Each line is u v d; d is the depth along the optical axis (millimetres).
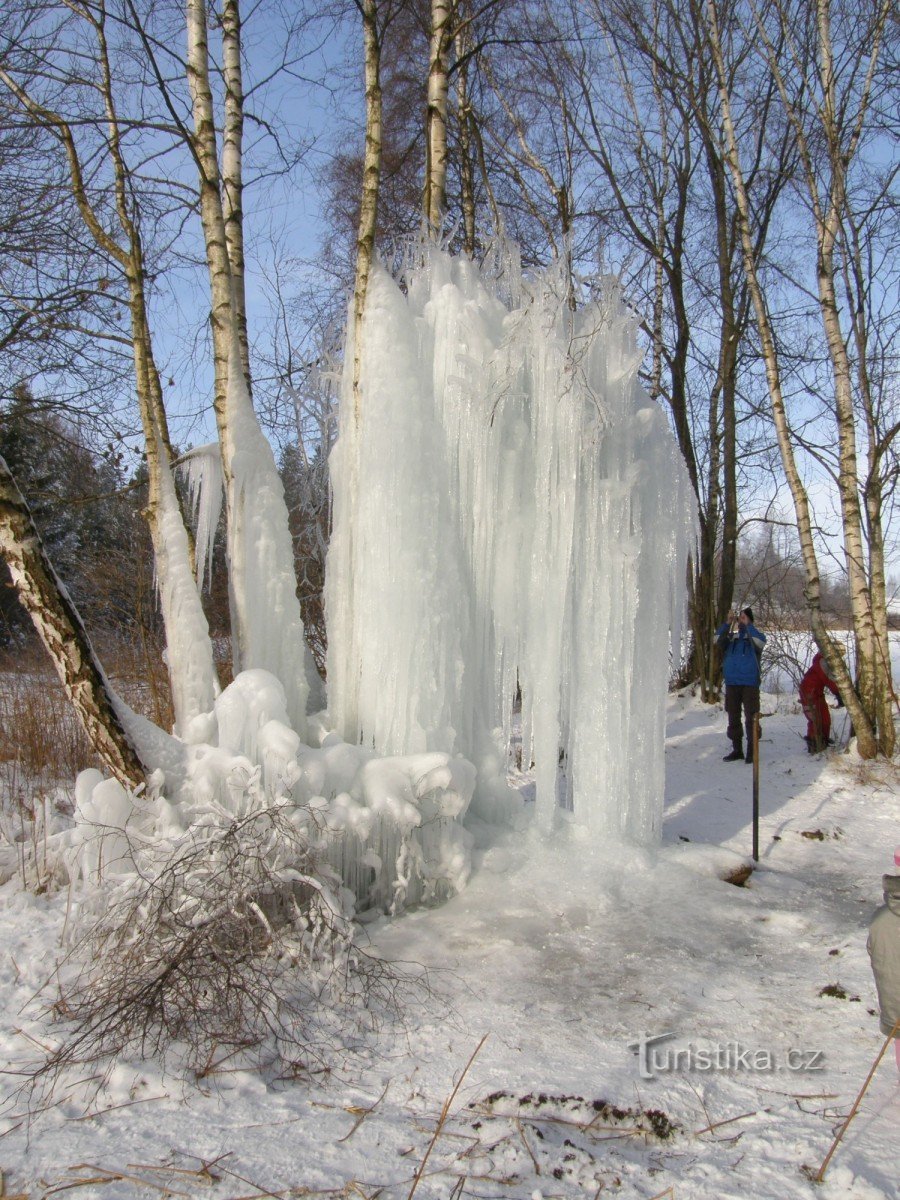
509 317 5859
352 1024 3750
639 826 5969
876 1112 3148
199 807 4582
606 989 4160
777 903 5344
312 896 4242
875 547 9500
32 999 3945
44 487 13906
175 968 3625
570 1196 2680
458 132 11641
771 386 9617
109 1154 2867
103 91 6871
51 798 6773
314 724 5742
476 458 5730
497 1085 3297
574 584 5852
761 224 13312
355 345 5680
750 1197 2664
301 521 10219
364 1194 2666
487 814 5848
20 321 8094
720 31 11477
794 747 10125
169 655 5957
